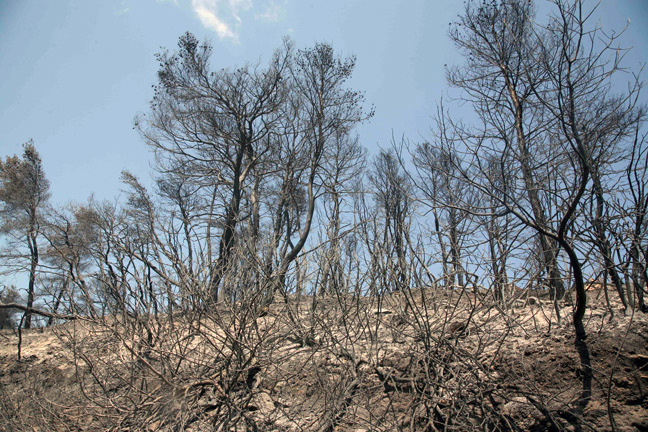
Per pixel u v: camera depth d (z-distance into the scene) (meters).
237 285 5.53
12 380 6.62
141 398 5.26
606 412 4.37
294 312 6.03
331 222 5.82
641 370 4.53
